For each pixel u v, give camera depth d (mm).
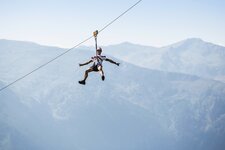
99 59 15164
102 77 14461
